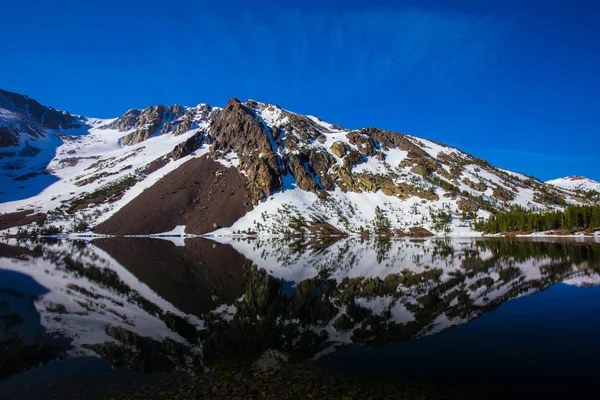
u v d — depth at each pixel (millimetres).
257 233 188875
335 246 117875
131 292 41812
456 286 42219
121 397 16047
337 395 15727
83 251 95812
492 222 174375
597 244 99750
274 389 16422
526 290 38969
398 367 18906
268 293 41219
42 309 33688
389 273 54500
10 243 127500
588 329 25000
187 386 17016
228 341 24344
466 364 19266
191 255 86875
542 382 16922
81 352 22328
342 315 30859
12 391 16922
